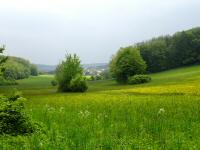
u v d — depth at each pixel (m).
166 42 173.75
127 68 133.00
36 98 63.22
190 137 17.77
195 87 68.38
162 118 25.41
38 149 15.17
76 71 101.12
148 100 46.16
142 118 25.81
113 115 28.34
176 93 59.31
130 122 23.33
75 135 18.25
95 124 22.67
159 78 127.19
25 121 19.12
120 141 16.39
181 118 25.55
